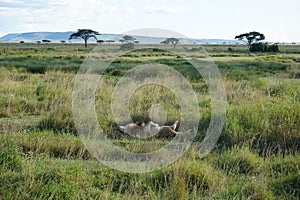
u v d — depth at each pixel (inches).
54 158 289.1
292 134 333.1
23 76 756.0
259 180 244.4
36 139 313.7
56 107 426.0
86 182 237.9
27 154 280.5
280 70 1035.3
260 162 280.5
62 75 728.3
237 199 218.5
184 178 241.4
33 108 457.1
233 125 351.6
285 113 365.1
